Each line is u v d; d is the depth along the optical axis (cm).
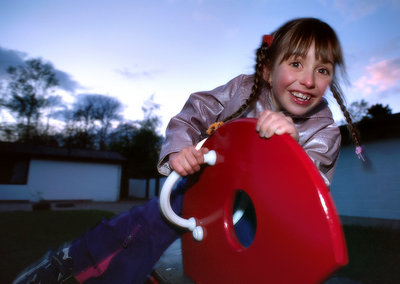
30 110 2978
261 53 112
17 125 2966
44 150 1803
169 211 92
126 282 107
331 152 110
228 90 132
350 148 881
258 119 70
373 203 812
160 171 112
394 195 771
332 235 51
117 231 115
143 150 2750
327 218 52
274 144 65
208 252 89
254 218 118
